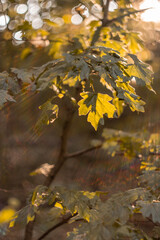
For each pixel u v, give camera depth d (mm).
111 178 1888
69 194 1394
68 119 1707
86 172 2068
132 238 1336
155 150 1820
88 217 1341
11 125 1693
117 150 2002
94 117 1120
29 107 1543
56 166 2025
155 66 1722
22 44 1838
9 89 1403
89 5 1947
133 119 1812
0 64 1802
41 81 1327
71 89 1525
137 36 1715
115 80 1117
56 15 1946
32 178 2209
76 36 1746
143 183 1694
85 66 1097
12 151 2014
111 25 1855
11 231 1783
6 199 1981
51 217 1775
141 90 1508
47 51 1842
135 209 1427
